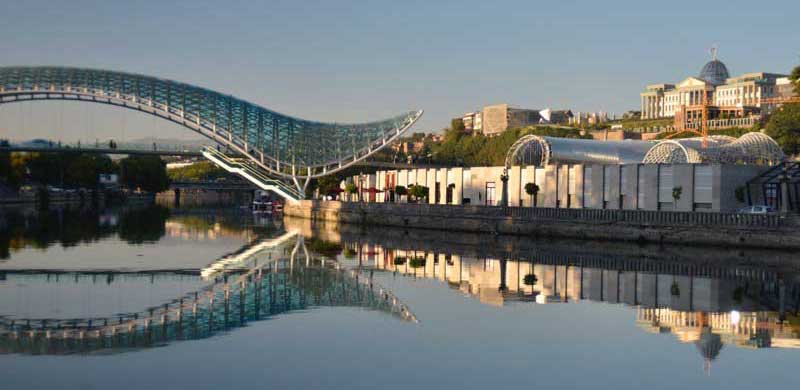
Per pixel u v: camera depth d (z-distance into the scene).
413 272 44.88
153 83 140.00
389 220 93.50
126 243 62.81
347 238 73.50
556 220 70.50
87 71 137.50
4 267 44.47
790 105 128.50
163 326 28.27
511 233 74.88
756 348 25.53
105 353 24.17
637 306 33.06
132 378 21.48
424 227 86.88
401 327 28.50
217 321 29.36
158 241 66.06
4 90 135.50
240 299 34.47
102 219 100.12
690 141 104.94
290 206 126.88
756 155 82.75
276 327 28.33
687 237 60.66
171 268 45.75
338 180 148.25
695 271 45.06
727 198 69.56
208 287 38.06
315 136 144.75
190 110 141.38
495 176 96.44
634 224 63.91
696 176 71.06
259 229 87.81
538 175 88.88
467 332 27.70
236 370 22.39
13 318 29.36
